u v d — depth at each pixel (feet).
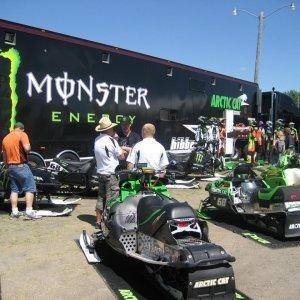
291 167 28.99
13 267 18.53
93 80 35.37
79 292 16.24
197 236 15.37
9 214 27.68
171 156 42.39
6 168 26.84
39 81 31.68
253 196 26.22
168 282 15.20
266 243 23.27
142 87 39.93
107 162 21.98
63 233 23.67
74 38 33.81
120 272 18.30
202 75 48.49
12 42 29.99
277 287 17.17
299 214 23.56
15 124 27.40
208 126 48.47
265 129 63.10
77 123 34.42
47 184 28.78
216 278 13.55
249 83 58.65
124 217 18.52
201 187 41.16
